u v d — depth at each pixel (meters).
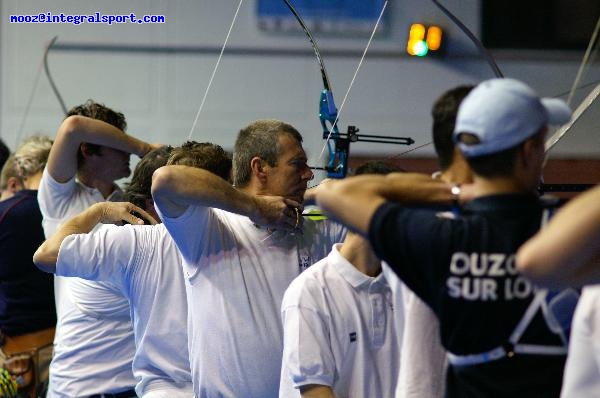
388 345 6.57
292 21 16.94
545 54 15.05
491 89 4.64
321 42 16.19
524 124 4.57
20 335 10.62
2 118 18.53
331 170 7.71
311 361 6.38
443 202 4.96
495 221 4.68
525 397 4.71
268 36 17.14
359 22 15.88
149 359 7.95
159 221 8.73
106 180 10.09
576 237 3.92
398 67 15.24
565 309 4.73
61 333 9.07
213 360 7.25
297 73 17.09
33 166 11.34
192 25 17.48
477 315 4.68
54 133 18.33
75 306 8.91
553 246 3.96
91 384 8.88
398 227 4.72
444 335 4.83
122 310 8.82
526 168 4.70
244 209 6.81
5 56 18.58
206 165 7.86
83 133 9.57
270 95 17.30
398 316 5.98
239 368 7.23
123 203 8.44
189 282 7.34
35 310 10.68
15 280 10.58
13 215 10.55
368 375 6.55
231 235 7.36
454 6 14.18
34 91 18.17
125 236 7.84
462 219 4.74
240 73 17.34
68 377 8.91
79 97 18.09
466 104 4.69
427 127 15.21
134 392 8.95
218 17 17.38
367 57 15.56
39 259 7.88
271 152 7.34
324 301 6.50
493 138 4.59
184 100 17.67
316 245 7.53
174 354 7.91
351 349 6.53
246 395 7.29
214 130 17.56
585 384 4.65
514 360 4.71
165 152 8.69
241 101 17.41
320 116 8.07
